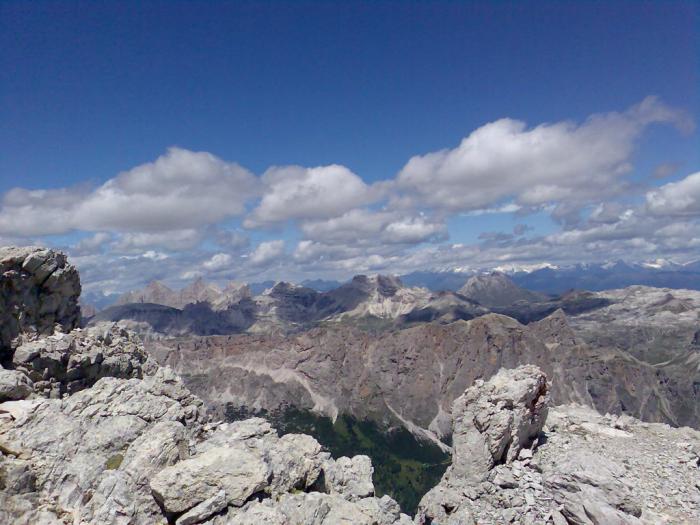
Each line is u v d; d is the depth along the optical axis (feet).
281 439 134.21
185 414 133.69
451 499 162.50
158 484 98.27
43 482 100.22
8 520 90.99
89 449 109.91
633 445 178.60
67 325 174.81
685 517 134.51
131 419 119.44
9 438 106.93
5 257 152.87
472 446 170.71
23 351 144.25
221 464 103.71
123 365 176.24
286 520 98.99
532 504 148.15
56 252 170.91
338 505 113.60
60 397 147.43
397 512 131.75
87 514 96.02
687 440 182.39
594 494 138.10
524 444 180.75
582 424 197.47
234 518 95.61
